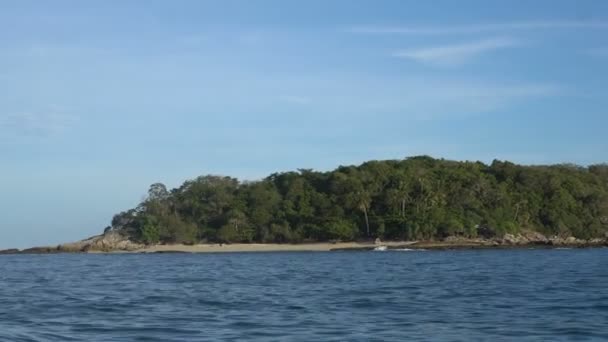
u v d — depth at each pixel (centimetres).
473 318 3036
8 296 4347
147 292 4622
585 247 15675
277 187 19338
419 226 16488
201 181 19512
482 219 16750
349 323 2906
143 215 18750
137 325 2869
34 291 4791
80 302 3894
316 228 17325
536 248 15400
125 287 5169
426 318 3055
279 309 3450
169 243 18450
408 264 8744
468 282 5181
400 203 17262
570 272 6372
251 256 13638
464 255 12062
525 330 2672
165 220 18512
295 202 18325
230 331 2688
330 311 3347
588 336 2512
